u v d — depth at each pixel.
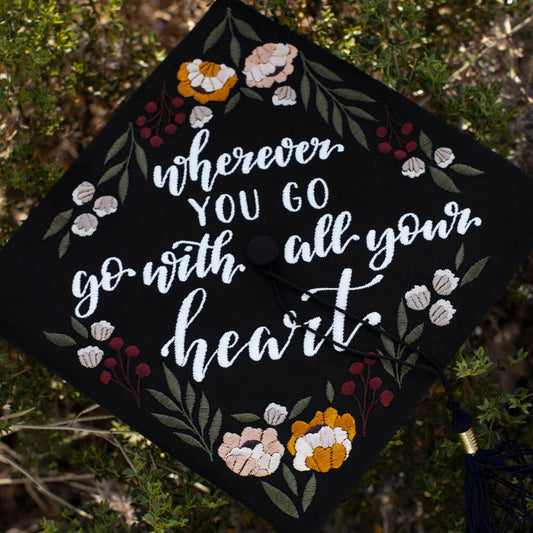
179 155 0.67
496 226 0.66
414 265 0.66
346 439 0.65
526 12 0.82
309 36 0.78
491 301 0.66
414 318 0.66
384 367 0.66
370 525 0.82
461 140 0.67
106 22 0.84
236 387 0.66
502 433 0.78
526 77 0.85
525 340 0.86
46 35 0.76
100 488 0.86
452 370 0.76
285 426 0.65
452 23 0.82
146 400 0.65
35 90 0.79
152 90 0.68
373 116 0.68
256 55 0.68
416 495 0.81
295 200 0.67
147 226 0.67
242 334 0.66
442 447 0.75
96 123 0.85
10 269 0.66
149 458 0.75
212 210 0.67
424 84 0.76
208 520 0.75
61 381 0.82
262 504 0.65
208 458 0.65
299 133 0.68
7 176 0.77
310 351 0.66
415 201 0.67
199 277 0.66
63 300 0.66
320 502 0.65
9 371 0.78
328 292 0.66
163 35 0.86
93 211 0.67
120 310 0.66
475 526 0.66
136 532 0.79
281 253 0.66
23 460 0.85
